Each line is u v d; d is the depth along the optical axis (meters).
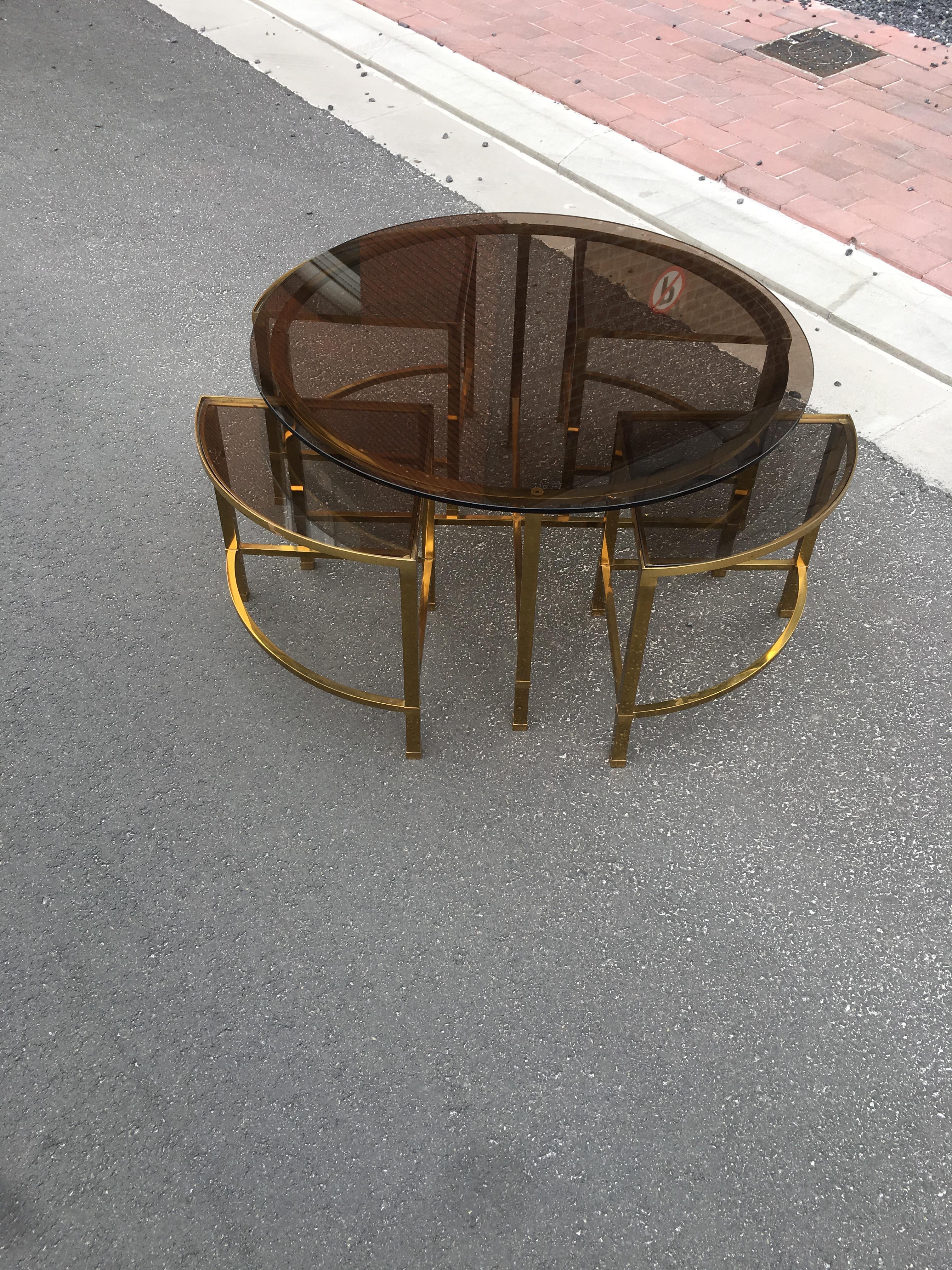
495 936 2.46
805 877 2.57
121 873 2.56
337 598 3.26
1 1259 1.98
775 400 2.72
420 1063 2.25
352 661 3.08
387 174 5.22
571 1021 2.31
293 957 2.41
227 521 2.99
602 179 5.06
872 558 3.38
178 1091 2.20
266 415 2.99
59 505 3.54
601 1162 2.11
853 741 2.87
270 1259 1.99
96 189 5.14
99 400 3.96
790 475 2.73
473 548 3.45
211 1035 2.29
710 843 2.64
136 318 4.35
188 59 6.25
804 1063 2.25
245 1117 2.17
